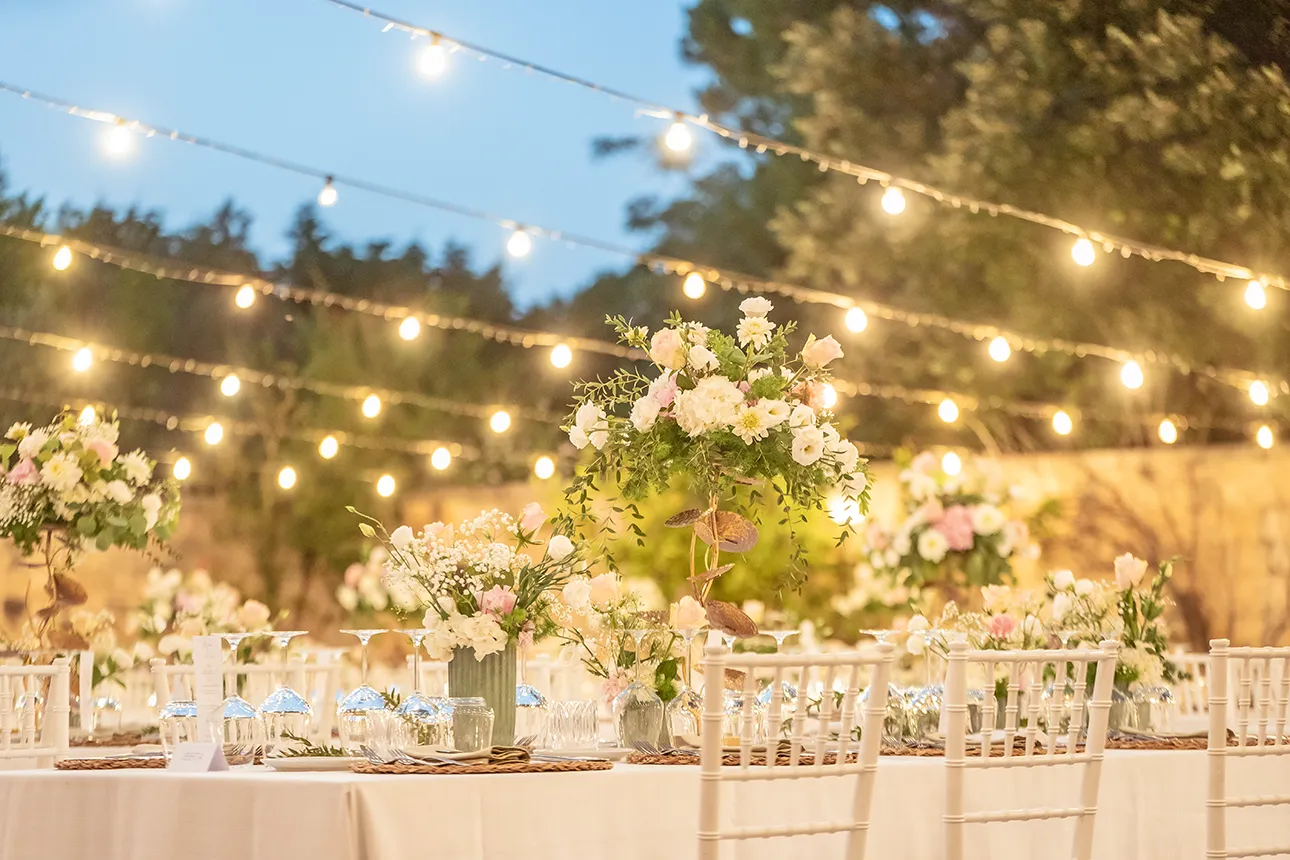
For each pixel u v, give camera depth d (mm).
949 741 2746
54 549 5148
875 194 13578
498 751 2791
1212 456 11750
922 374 13477
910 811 3059
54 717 4098
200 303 14828
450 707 2906
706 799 2418
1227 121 12320
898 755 3375
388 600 9258
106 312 14469
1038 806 3238
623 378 3549
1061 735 3777
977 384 13203
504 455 14938
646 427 3361
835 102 13766
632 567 8797
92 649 4758
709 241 14953
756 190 14727
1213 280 12469
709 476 3371
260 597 13688
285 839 2482
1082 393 12961
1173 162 12453
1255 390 7918
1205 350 12508
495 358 15375
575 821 2652
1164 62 12430
